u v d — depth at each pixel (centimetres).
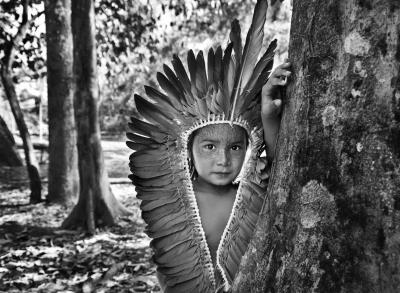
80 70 653
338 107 125
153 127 173
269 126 161
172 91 172
